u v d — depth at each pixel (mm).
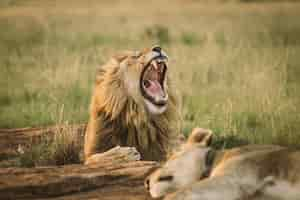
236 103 14883
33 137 13062
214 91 17688
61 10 56312
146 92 10969
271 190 6438
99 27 41188
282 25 37438
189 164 7230
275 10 49750
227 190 6414
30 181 8164
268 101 14109
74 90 18172
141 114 10938
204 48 24969
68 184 8195
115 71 10984
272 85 15789
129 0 73000
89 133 11141
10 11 54375
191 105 16031
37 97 18156
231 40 26578
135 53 11086
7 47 31328
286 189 6383
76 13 53375
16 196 7949
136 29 38406
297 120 12875
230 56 21609
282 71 17594
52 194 8094
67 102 16406
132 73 10906
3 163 11219
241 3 63062
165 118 11211
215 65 20891
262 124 13320
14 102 18312
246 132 12641
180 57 23188
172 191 7191
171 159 7512
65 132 11609
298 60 21188
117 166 9062
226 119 13242
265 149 7105
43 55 25766
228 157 7059
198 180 7148
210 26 38688
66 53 24766
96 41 33188
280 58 19719
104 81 11031
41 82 20344
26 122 15500
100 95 11016
